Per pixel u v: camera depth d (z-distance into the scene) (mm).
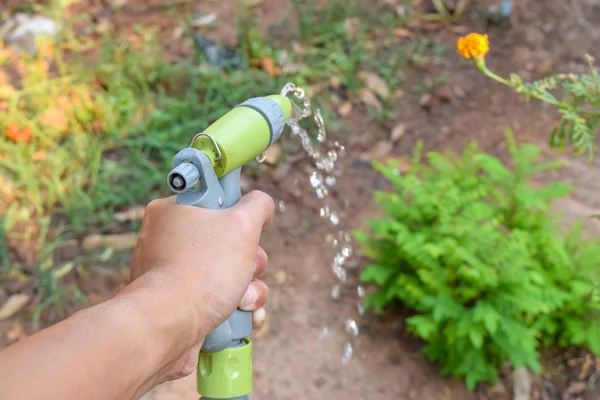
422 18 3934
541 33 3834
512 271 2203
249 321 1048
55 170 2959
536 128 3311
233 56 3484
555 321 2445
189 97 3234
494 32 3861
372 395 2383
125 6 3809
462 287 2305
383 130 3318
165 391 2334
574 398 2389
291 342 2539
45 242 2766
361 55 3619
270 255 2801
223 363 1042
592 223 2814
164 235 844
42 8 3709
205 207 869
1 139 3051
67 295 2611
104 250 2756
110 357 665
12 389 593
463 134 3299
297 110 1132
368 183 3066
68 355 639
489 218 2467
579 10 3973
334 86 3447
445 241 2270
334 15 3801
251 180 3031
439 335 2414
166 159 3008
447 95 3486
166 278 792
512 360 2193
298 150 3164
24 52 3463
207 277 819
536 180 3043
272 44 3551
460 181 2559
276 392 2379
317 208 2965
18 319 2535
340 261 1917
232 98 3232
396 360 2498
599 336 2322
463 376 2428
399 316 2635
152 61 3391
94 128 3146
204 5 3842
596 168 3100
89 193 2920
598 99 1466
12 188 2910
